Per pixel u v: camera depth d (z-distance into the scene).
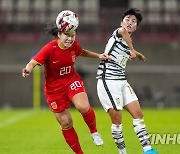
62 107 30.48
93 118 30.52
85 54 31.44
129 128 44.31
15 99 100.62
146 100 98.88
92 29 109.19
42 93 96.94
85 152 36.78
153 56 102.44
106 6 122.38
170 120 59.94
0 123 61.91
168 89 101.50
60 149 38.91
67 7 117.75
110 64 30.98
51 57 29.84
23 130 53.38
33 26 110.94
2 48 102.06
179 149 37.03
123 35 30.44
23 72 29.25
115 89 30.64
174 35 108.75
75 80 30.64
